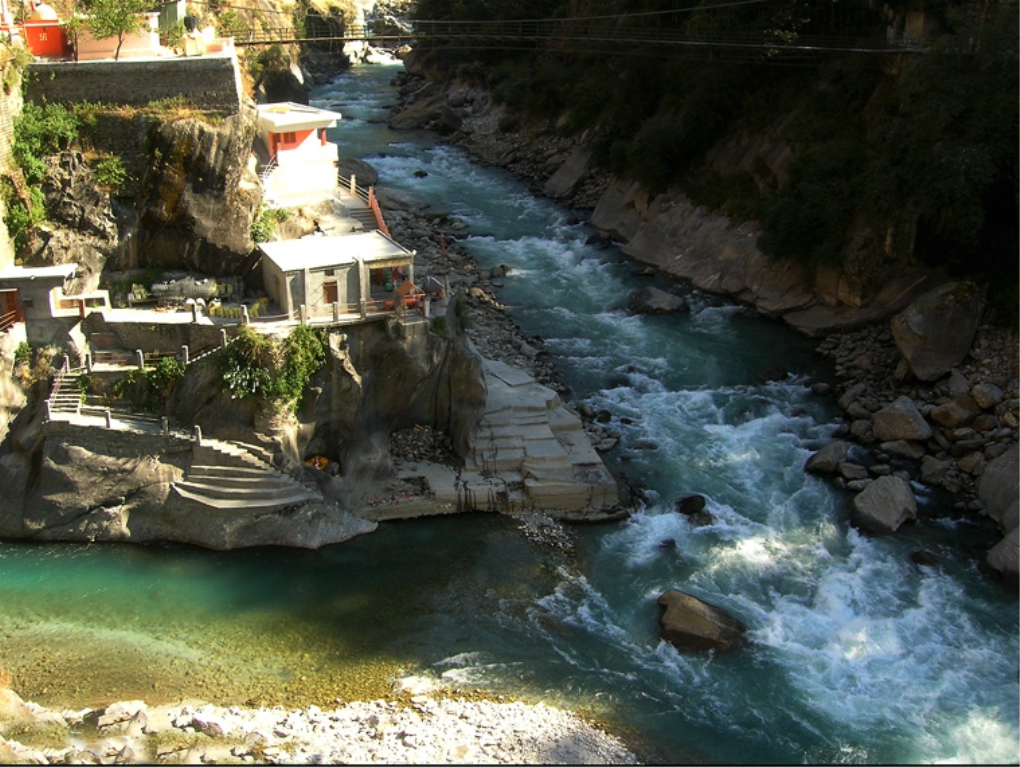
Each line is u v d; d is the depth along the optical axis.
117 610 35.44
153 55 47.19
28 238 42.03
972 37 51.84
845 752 30.47
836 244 55.97
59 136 42.44
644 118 79.31
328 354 39.88
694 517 41.44
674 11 77.62
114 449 39.09
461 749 29.67
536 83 94.69
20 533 39.09
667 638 34.94
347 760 29.06
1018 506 40.12
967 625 35.66
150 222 43.38
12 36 44.62
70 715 30.34
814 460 44.78
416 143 96.56
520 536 39.97
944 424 46.25
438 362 42.22
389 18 145.38
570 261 68.19
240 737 29.77
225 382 39.25
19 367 40.19
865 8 67.62
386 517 40.62
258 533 38.72
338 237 44.78
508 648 34.34
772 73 69.38
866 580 37.97
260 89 89.44
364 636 34.59
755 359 54.59
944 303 49.91
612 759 29.78
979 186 50.09
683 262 65.19
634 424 48.16
